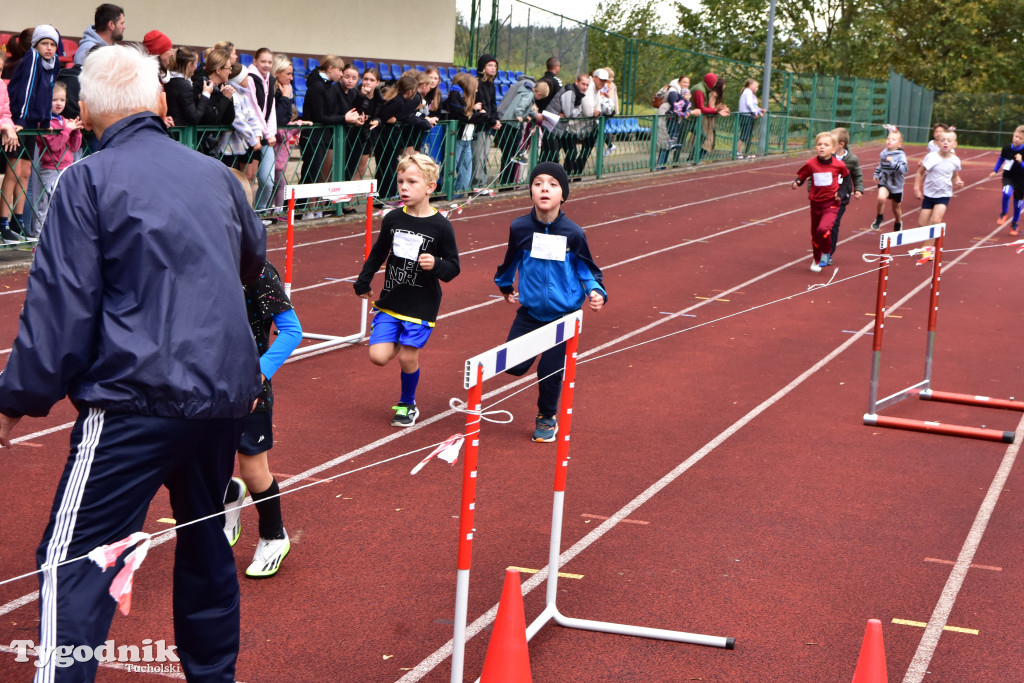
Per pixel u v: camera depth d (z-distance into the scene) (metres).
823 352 9.01
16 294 9.27
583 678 3.71
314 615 4.10
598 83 20.89
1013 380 8.33
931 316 7.63
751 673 3.79
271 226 13.30
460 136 16.34
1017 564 4.86
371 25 20.62
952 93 47.78
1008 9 54.00
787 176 25.48
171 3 16.11
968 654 3.98
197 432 2.88
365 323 8.66
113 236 2.80
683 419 6.98
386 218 6.27
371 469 5.79
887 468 6.17
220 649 3.19
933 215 15.23
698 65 39.84
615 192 20.33
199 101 11.26
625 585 4.50
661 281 12.08
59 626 2.73
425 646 3.89
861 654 3.37
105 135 2.98
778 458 6.27
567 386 3.91
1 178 10.31
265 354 4.05
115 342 2.78
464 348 8.67
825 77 36.56
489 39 24.58
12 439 5.98
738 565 4.75
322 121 13.56
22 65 9.98
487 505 5.34
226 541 3.18
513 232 6.16
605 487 5.67
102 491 2.80
